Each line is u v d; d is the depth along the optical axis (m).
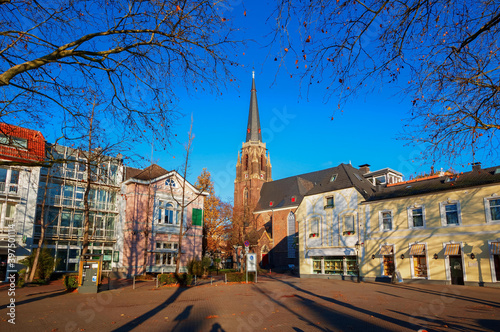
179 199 42.03
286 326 11.44
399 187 34.56
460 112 9.09
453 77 8.44
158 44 7.96
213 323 12.05
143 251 37.81
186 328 11.27
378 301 17.86
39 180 34.47
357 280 32.94
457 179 30.34
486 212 27.12
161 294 21.61
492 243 26.34
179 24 7.90
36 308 15.69
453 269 28.47
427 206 30.53
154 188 39.94
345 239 36.28
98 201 38.50
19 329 11.15
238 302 17.62
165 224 40.16
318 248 38.66
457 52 7.74
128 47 7.74
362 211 35.25
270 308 15.48
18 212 30.17
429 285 27.89
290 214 66.50
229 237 58.88
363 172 53.50
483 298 19.14
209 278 36.47
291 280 34.47
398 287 26.22
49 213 35.16
